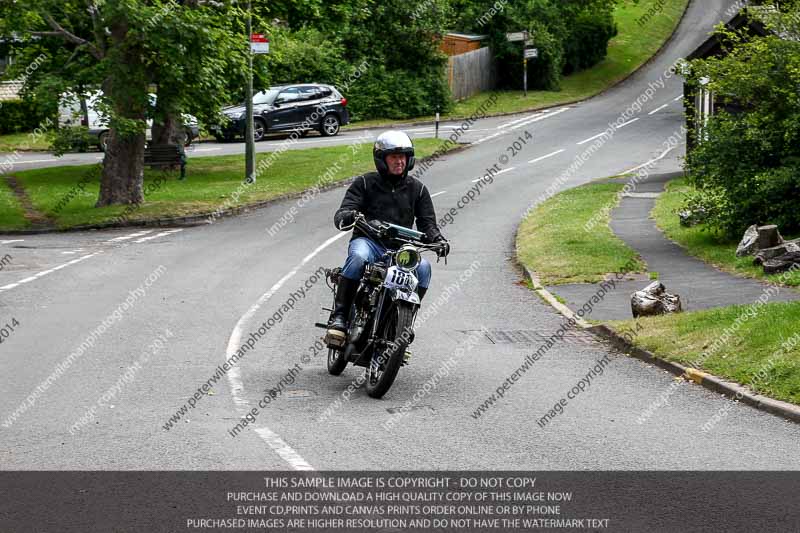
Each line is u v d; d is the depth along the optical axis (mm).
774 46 19438
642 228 23812
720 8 90125
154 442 8820
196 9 30188
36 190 34219
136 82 28906
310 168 39250
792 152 19875
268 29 34531
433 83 59938
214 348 13086
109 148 31031
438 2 61125
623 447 8688
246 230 26766
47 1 28641
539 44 67625
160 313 15562
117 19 27406
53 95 29141
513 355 12773
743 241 18844
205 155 43906
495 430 9250
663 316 13922
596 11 75000
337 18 40594
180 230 27141
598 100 64500
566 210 27516
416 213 11172
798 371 10367
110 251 23062
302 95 50375
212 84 29875
